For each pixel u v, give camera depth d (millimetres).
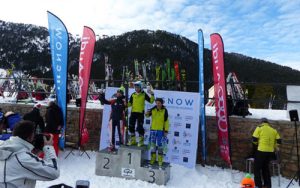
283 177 9047
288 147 9023
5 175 2900
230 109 9914
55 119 9602
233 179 8836
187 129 9734
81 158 10234
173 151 9773
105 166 8664
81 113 10430
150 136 8820
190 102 9766
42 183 7586
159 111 8750
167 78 18188
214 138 9867
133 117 9133
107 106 10547
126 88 9383
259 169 8039
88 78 10273
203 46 9508
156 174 8195
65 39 10016
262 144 7992
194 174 9086
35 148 3322
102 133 10492
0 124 8602
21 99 13438
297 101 9305
